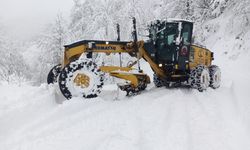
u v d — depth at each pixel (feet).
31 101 23.62
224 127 20.49
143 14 75.36
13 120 20.18
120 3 76.33
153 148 16.37
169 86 37.11
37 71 93.61
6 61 79.00
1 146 16.26
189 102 28.04
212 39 77.15
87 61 26.13
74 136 17.75
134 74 29.99
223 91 35.17
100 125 19.92
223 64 63.52
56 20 79.46
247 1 67.00
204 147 16.83
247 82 41.88
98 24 74.74
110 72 28.35
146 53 32.27
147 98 28.66
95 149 15.90
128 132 18.75
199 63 38.04
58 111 22.43
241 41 66.80
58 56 78.33
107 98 28.32
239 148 16.98
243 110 24.79
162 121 21.30
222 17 79.46
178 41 33.76
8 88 28.07
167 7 84.38
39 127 19.34
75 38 79.30
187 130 19.54
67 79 25.53
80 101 24.94
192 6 83.61
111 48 29.22
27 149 15.84
